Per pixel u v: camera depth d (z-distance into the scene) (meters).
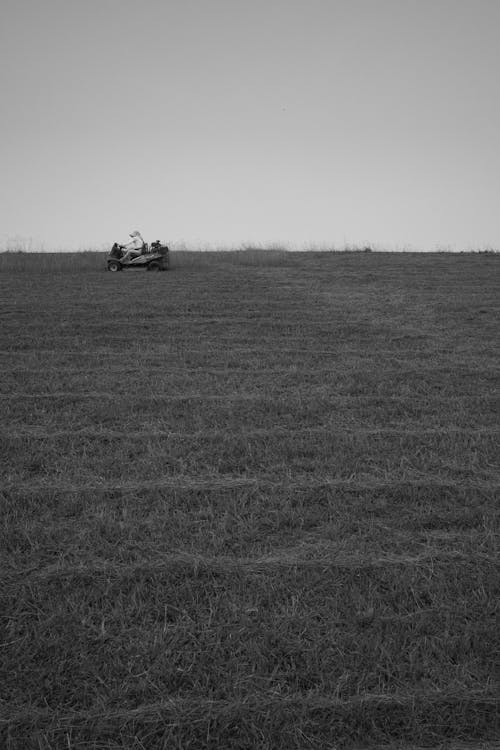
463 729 2.81
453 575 3.92
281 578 3.87
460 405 7.71
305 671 3.10
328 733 2.77
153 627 3.42
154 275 23.58
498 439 6.49
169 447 6.11
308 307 16.23
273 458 5.87
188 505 4.89
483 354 10.98
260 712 2.84
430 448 6.23
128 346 11.53
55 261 27.53
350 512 4.78
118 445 6.23
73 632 3.35
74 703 2.95
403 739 2.76
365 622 3.47
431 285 20.44
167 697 2.94
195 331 12.98
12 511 4.76
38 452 6.02
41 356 10.55
